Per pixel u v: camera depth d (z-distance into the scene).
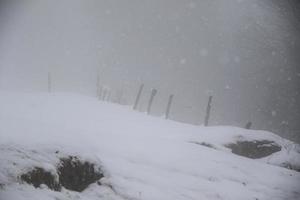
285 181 13.21
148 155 12.05
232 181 11.73
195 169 11.88
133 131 18.91
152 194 8.57
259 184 12.15
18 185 5.77
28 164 6.34
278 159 18.98
